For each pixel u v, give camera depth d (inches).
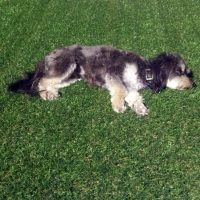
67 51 60.4
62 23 86.1
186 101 58.1
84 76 61.7
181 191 43.0
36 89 59.5
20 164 46.6
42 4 97.0
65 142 49.9
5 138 50.6
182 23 88.3
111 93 58.2
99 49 61.0
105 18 89.9
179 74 59.5
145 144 49.5
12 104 56.9
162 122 53.4
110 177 44.8
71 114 55.2
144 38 79.4
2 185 43.9
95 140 50.2
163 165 46.3
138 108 55.4
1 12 91.7
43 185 43.7
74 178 44.6
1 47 74.2
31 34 80.3
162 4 100.3
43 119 54.1
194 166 46.3
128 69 58.9
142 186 43.4
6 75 64.3
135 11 95.1
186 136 51.0
